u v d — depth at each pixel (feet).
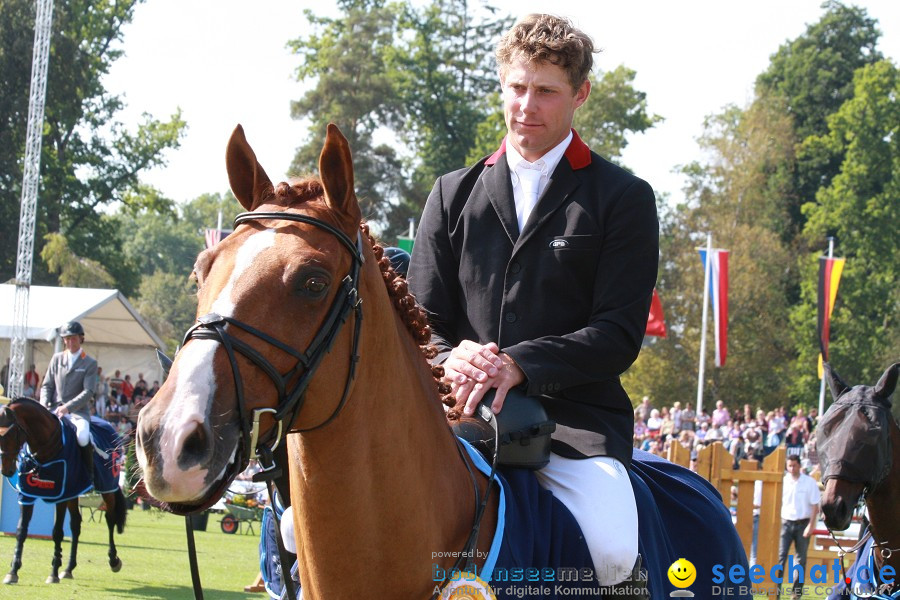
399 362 11.64
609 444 13.64
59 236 161.79
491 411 13.01
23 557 51.03
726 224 202.39
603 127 206.59
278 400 9.81
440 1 236.63
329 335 10.20
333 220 10.68
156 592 41.78
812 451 81.97
